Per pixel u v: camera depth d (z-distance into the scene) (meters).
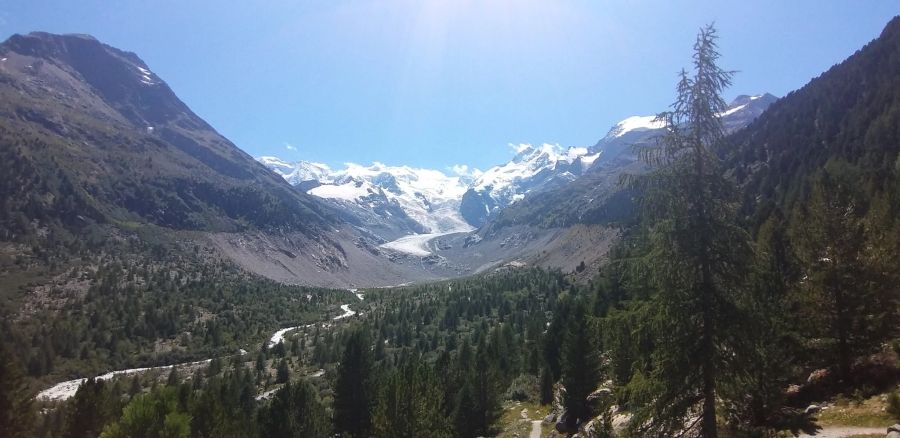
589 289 155.75
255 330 187.12
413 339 156.00
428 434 43.97
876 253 28.25
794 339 28.45
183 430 33.47
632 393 18.97
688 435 20.06
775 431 23.36
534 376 84.31
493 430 61.06
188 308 191.75
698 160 17.55
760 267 17.75
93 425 45.16
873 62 199.12
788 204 103.00
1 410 40.97
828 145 155.75
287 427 52.47
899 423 19.88
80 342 148.62
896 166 98.94
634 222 19.67
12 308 162.50
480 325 149.00
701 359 17.38
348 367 62.09
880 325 27.53
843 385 27.14
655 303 18.14
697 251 17.27
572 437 43.19
